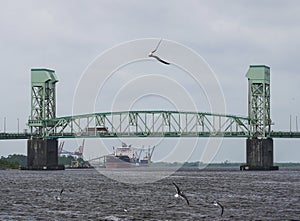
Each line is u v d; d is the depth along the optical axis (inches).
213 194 7677.2
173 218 5157.5
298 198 7091.5
